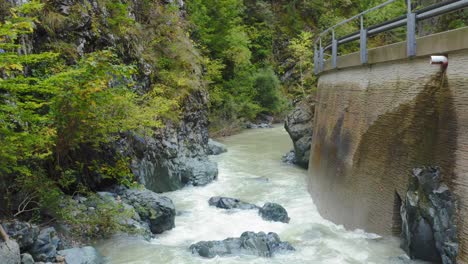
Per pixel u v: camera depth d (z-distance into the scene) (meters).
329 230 7.15
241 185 11.45
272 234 6.51
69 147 6.99
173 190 10.88
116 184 8.65
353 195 6.95
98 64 6.15
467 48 4.32
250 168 13.85
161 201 7.89
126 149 9.20
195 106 13.91
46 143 6.00
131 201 7.84
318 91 11.59
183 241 7.04
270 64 32.91
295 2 35.50
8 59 4.61
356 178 6.91
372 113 6.59
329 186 8.30
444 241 4.39
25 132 5.12
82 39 8.68
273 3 36.00
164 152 10.94
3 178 5.76
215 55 27.47
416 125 5.25
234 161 15.08
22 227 5.18
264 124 28.50
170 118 11.52
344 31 22.80
